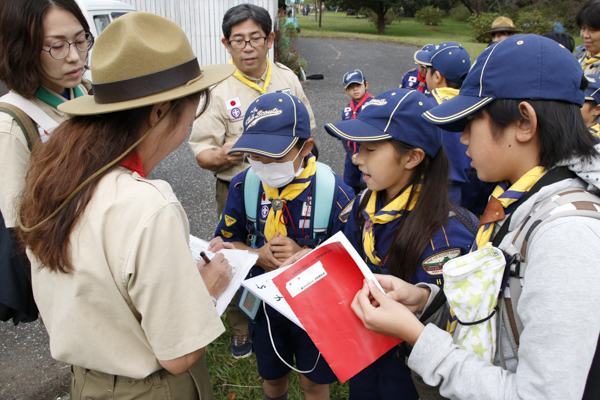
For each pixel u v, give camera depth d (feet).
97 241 3.06
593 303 2.45
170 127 3.51
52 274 3.32
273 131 5.11
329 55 48.21
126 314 3.32
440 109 3.29
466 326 3.18
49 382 7.66
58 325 3.36
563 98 2.84
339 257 4.14
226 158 7.77
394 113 4.28
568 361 2.44
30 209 3.15
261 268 6.48
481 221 3.43
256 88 8.79
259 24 8.31
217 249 5.81
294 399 7.21
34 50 4.98
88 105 3.32
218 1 27.96
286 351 6.12
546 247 2.67
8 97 5.29
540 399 2.52
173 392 3.73
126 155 3.29
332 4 96.53
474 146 3.22
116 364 3.40
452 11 125.80
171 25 3.36
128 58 3.09
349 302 4.02
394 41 63.67
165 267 3.13
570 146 2.82
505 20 17.62
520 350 2.74
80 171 3.08
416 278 4.50
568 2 65.87
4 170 4.92
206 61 29.22
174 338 3.26
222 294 4.37
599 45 11.62
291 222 5.75
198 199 14.76
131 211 3.09
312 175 5.66
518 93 2.89
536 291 2.62
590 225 2.61
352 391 5.43
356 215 5.25
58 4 5.04
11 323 9.00
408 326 3.35
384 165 4.45
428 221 4.35
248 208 6.06
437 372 3.07
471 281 3.09
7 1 4.71
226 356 8.13
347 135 4.39
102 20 15.33
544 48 2.88
